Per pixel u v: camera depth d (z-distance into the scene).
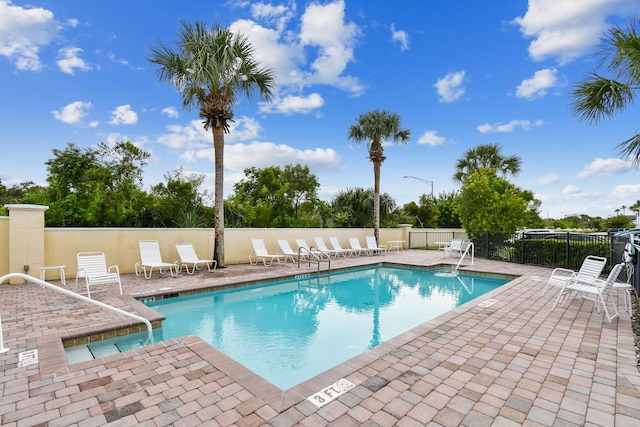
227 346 4.71
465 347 3.74
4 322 4.65
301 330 5.40
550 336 4.11
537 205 22.92
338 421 2.38
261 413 2.47
